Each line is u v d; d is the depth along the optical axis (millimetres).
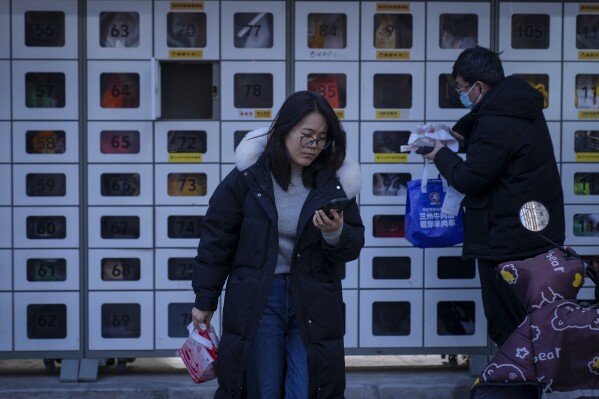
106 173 6816
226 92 6809
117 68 6781
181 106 7027
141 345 6918
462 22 6875
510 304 5980
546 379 4500
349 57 6844
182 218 6867
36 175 6824
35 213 6828
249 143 4668
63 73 6785
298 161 4559
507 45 6891
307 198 4570
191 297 6898
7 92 6785
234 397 4594
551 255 4770
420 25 6848
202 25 6789
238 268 4656
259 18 6793
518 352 4578
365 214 6914
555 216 5977
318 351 4559
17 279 6871
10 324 6895
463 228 6340
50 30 6785
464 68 6008
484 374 4648
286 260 4625
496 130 5816
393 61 6852
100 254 6859
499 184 5930
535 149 5871
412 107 6875
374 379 6930
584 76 6949
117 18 6781
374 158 6887
